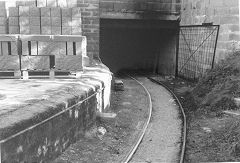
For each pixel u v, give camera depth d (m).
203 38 17.06
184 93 15.52
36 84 9.03
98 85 9.58
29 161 5.50
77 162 6.93
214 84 13.34
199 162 7.34
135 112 12.25
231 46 14.41
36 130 5.73
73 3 13.21
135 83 19.00
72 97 7.47
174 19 20.12
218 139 8.88
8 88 8.31
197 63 17.80
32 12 11.45
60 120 6.79
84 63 12.78
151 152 8.35
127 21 19.70
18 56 9.95
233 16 14.32
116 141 8.86
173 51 21.39
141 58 25.06
